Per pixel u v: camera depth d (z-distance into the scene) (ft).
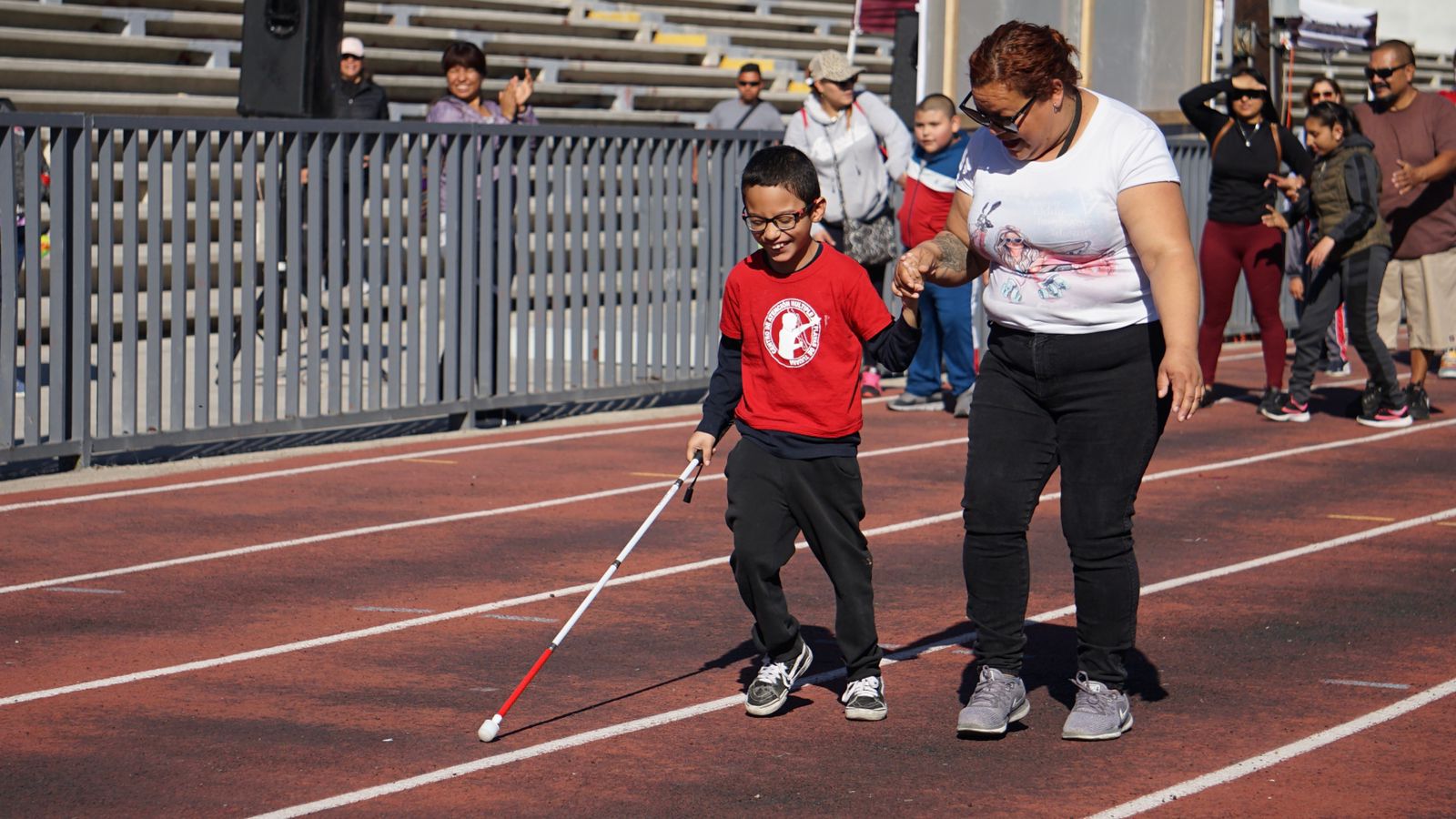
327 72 43.52
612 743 20.12
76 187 35.96
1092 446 19.60
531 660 23.57
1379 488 36.35
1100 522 19.76
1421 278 44.34
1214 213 45.24
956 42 56.03
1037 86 18.72
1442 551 30.50
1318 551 30.50
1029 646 24.40
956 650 24.29
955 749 19.98
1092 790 18.61
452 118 45.44
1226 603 26.84
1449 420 45.03
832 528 20.72
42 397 42.55
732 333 21.08
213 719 20.90
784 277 20.43
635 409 47.70
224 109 61.11
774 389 20.56
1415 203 43.98
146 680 22.50
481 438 42.19
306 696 21.86
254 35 42.88
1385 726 20.85
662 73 79.87
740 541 20.70
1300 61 113.09
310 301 40.09
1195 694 22.13
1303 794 18.49
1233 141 44.68
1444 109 43.37
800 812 17.93
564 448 40.86
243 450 40.16
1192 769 19.30
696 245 49.08
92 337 38.63
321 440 41.78
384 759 19.51
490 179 43.14
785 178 19.94
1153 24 57.31
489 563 29.19
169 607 26.20
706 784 18.79
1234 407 47.55
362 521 32.48
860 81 88.33
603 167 45.50
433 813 17.85
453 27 73.82
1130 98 57.31
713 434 21.18
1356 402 45.37
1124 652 20.44
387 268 41.65
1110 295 19.22
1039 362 19.61
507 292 43.96
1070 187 19.01
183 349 37.99
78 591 27.12
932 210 42.80
